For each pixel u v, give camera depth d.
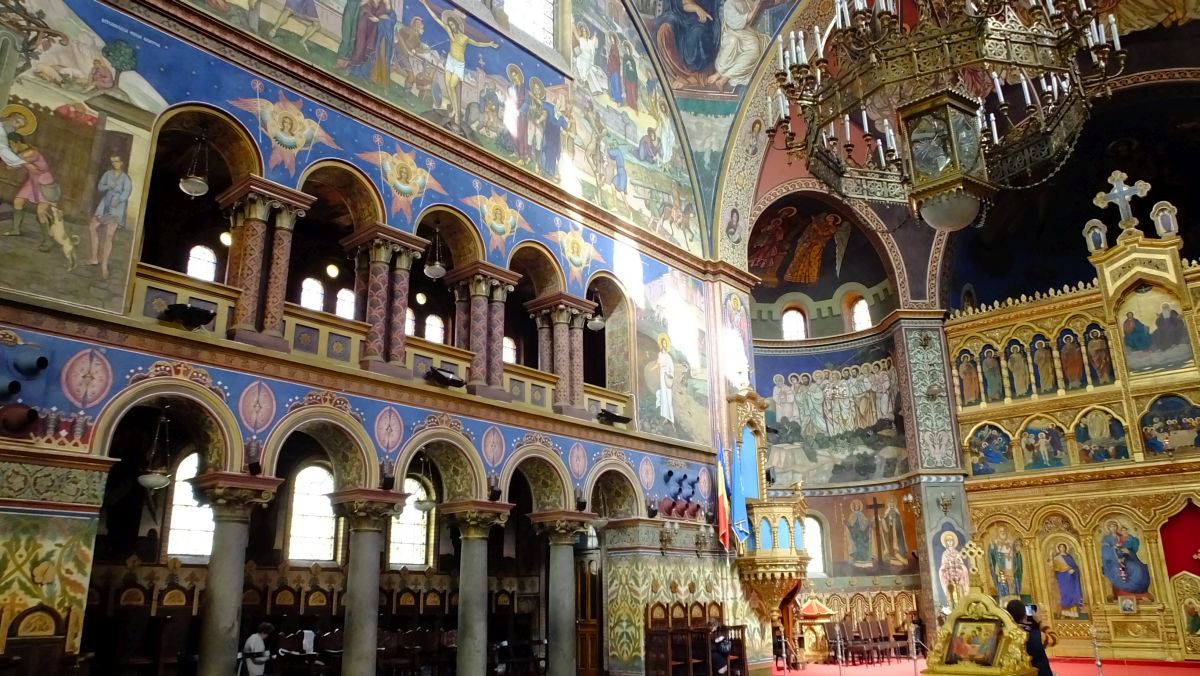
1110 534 25.19
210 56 14.83
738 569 23.53
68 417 11.91
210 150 16.73
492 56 20.38
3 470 11.23
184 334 13.34
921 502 27.80
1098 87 14.94
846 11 14.08
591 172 22.45
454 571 22.86
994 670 9.38
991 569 27.09
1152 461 24.75
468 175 18.94
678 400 23.33
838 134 28.14
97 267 12.69
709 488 23.62
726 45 26.52
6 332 11.57
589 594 23.06
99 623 16.36
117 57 13.59
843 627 27.30
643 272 23.27
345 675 14.91
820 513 30.00
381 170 17.09
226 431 13.59
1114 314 26.30
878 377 30.42
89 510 11.91
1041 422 27.17
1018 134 16.81
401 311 16.81
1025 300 28.06
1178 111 27.61
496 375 18.45
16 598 11.05
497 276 18.92
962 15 13.38
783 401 31.36
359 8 17.59
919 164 13.86
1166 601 23.86
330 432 15.44
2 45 12.31
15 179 12.09
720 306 25.36
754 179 27.44
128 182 13.32
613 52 24.27
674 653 18.78
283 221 15.28
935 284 29.78
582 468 19.84
